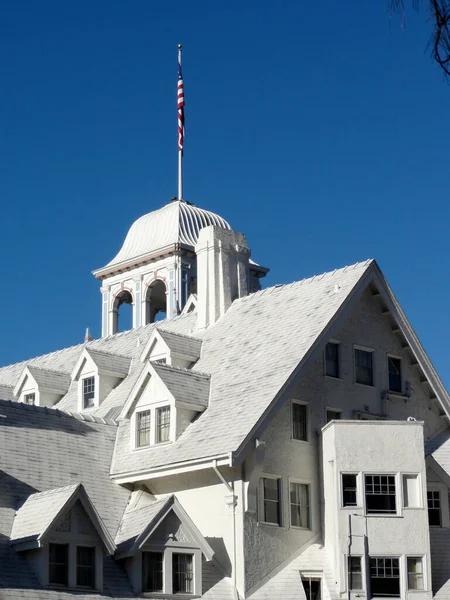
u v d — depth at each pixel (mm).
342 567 38125
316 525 40000
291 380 39188
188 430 40188
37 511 34656
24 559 33781
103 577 34719
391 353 45688
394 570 38594
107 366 48094
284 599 37312
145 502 39531
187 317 51250
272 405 38281
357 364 44125
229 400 40312
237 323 45875
